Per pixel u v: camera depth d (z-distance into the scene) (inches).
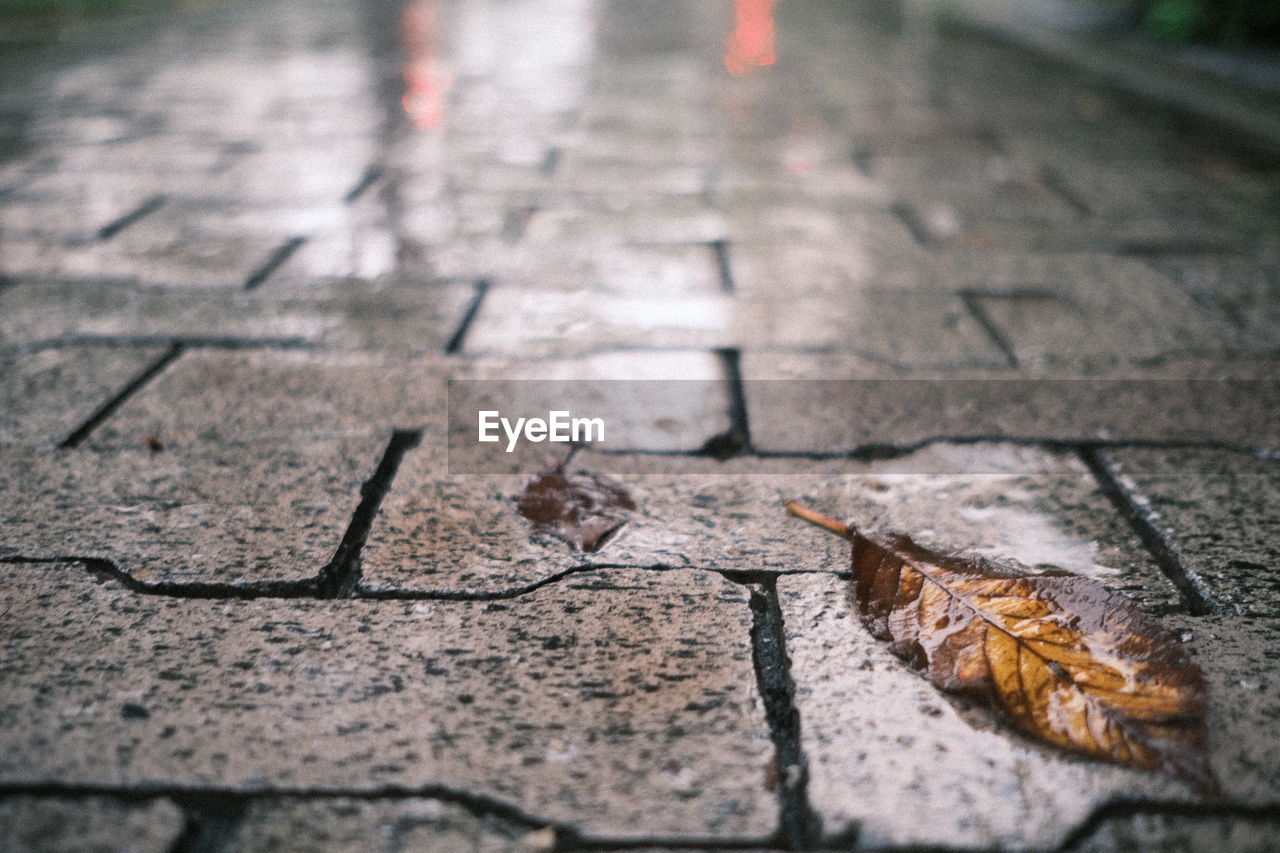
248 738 21.5
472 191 38.8
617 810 20.9
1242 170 41.2
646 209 37.4
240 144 45.1
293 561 23.9
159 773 21.2
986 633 22.4
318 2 117.0
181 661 22.4
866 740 21.5
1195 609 23.2
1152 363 29.1
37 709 21.8
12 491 25.1
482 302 31.5
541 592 23.5
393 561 23.9
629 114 52.0
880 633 22.7
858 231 35.8
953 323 30.7
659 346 29.6
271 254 34.0
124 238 35.0
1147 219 36.7
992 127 49.6
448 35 85.9
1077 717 21.5
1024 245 34.9
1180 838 20.5
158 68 66.9
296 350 29.3
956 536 24.5
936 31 91.9
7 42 78.6
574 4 114.8
